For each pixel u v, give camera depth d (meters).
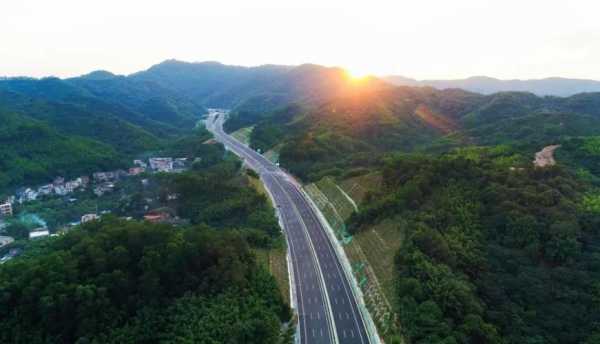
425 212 149.25
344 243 166.12
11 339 96.38
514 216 138.88
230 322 102.31
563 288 119.06
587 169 179.88
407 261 124.44
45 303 97.06
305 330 112.50
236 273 115.50
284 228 186.62
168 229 125.38
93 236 124.69
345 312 121.69
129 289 108.31
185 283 113.19
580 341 107.19
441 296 110.00
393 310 112.00
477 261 128.38
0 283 101.38
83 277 106.88
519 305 117.50
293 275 143.88
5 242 194.75
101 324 100.69
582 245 129.62
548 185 153.12
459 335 98.31
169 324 103.06
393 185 183.25
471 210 147.00
